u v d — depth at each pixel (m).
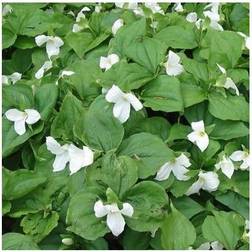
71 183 0.85
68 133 0.90
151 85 0.92
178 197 0.86
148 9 1.09
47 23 1.19
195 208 0.85
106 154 0.81
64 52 1.12
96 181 0.81
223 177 0.88
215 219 0.80
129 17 1.10
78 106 0.90
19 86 0.96
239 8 1.19
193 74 0.95
